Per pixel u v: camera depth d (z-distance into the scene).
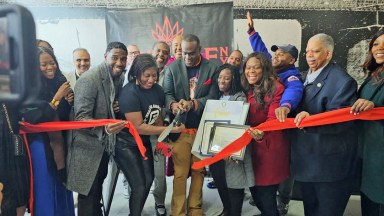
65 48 3.99
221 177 2.29
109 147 2.04
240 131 2.02
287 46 2.24
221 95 2.38
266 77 1.98
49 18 3.94
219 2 3.57
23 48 0.54
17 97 0.55
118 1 3.88
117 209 2.85
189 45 2.37
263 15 3.70
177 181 2.45
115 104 2.06
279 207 2.71
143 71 2.00
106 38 3.83
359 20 3.54
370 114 1.66
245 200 2.99
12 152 1.80
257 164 2.03
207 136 2.13
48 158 2.01
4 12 0.54
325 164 1.80
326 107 1.78
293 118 1.84
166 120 2.30
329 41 1.81
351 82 1.72
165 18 3.61
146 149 2.17
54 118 1.99
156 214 2.72
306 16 3.63
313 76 1.88
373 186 1.79
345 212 2.74
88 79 1.94
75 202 2.95
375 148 1.76
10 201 1.79
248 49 3.78
